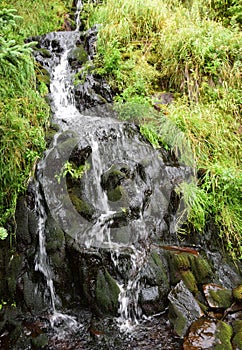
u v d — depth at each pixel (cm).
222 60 432
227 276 310
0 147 304
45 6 607
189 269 301
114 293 277
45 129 365
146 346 256
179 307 273
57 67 479
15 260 298
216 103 409
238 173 344
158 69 459
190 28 470
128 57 457
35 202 310
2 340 270
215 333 249
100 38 470
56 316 285
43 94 417
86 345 261
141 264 290
